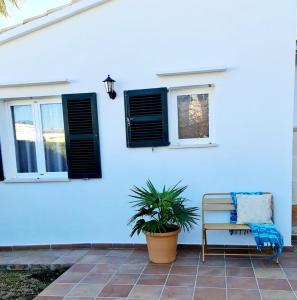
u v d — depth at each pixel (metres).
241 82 3.77
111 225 4.25
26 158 4.54
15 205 4.45
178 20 3.84
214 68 3.71
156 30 3.90
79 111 4.14
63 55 4.14
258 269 3.33
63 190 4.32
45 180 4.31
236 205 3.74
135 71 3.99
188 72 3.79
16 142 4.53
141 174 4.11
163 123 3.95
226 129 3.85
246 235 3.91
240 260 3.60
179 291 2.93
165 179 4.05
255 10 3.66
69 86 4.17
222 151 3.89
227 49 3.76
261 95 3.74
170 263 3.61
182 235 4.05
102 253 4.09
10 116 4.47
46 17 4.07
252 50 3.71
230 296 2.79
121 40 3.99
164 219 3.56
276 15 3.63
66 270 3.66
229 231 3.94
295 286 2.93
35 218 4.43
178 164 4.01
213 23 3.76
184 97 4.03
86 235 4.33
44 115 4.42
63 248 4.38
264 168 3.82
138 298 2.83
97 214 4.27
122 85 4.04
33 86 4.23
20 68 4.25
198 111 4.00
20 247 4.47
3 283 3.52
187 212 3.64
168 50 3.89
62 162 4.44
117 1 3.95
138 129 4.03
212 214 3.96
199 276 3.22
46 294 2.98
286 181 3.79
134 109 4.01
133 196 3.91
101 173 4.20
